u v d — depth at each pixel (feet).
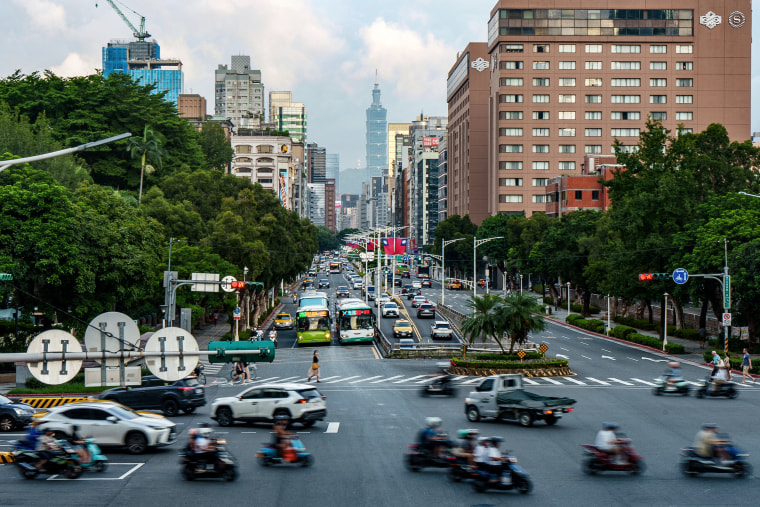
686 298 239.09
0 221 162.50
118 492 73.05
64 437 92.02
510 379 116.47
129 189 358.84
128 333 55.26
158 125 380.17
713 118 552.82
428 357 216.74
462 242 537.24
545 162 556.51
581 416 120.06
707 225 217.15
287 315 316.40
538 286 502.79
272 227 314.76
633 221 238.89
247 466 84.89
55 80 359.05
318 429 109.09
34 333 181.47
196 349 57.93
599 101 555.28
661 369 190.19
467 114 647.97
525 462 86.69
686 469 79.87
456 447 79.77
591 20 554.87
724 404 133.49
